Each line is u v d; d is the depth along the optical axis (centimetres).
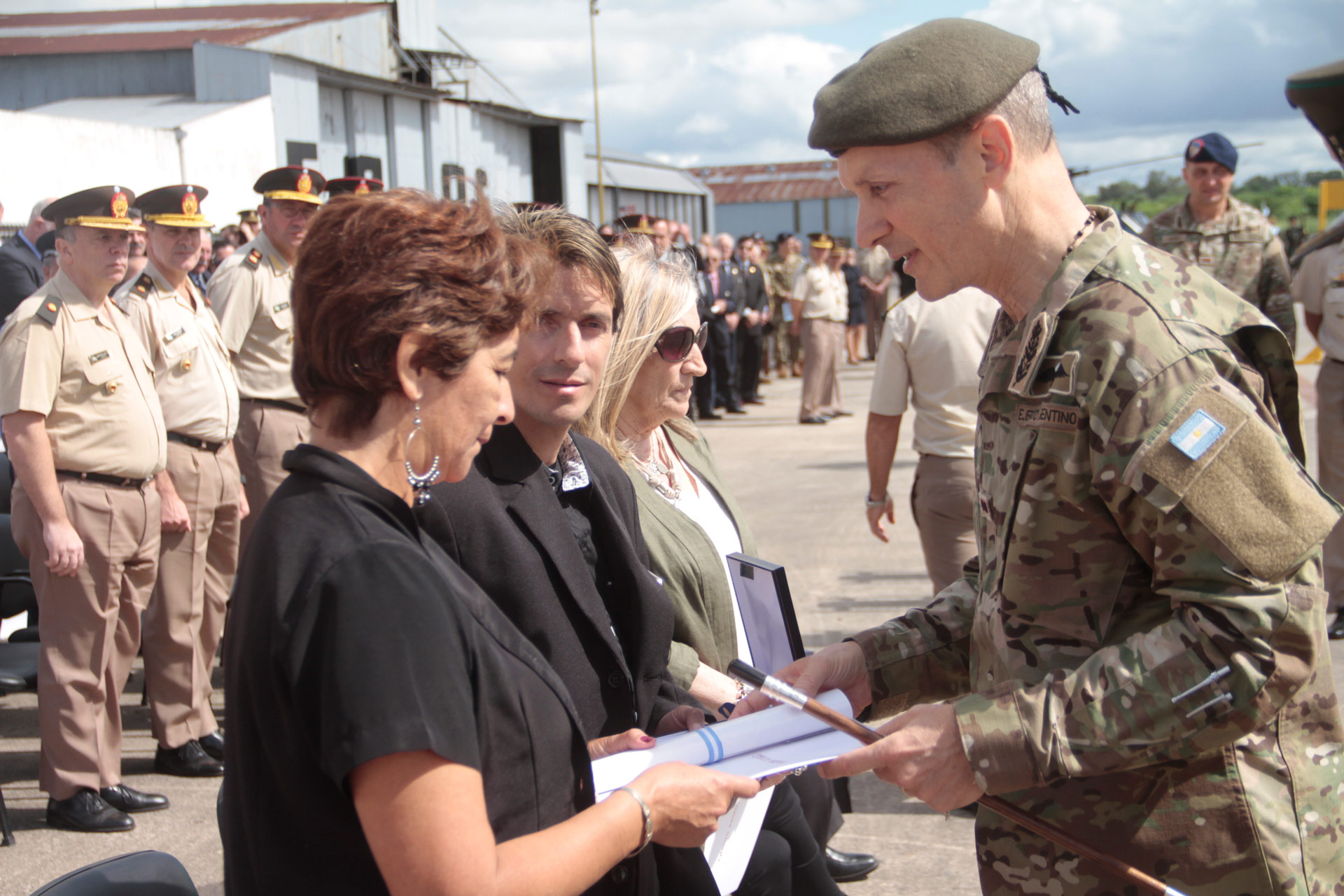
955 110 136
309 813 111
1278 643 128
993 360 151
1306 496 130
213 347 438
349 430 119
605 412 226
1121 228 145
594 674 168
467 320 118
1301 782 142
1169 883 141
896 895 300
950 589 184
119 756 373
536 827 128
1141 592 142
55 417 355
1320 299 519
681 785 131
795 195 3984
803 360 1268
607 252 176
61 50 1655
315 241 118
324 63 1673
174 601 403
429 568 114
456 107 2017
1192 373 131
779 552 668
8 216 1027
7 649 388
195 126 1340
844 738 150
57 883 147
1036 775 134
